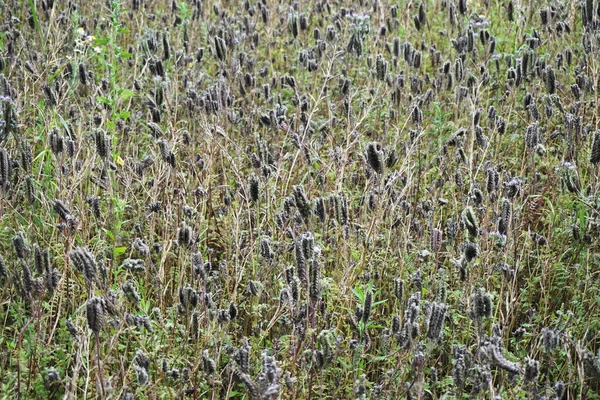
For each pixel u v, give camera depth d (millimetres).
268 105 6879
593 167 5293
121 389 3572
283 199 5000
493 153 6027
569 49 6828
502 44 8016
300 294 4051
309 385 3621
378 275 4625
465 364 3650
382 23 8180
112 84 5297
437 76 7230
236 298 4480
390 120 6406
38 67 6430
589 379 4023
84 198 5098
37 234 4520
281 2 8906
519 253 4906
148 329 3740
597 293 4566
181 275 4219
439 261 4750
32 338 3934
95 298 3170
